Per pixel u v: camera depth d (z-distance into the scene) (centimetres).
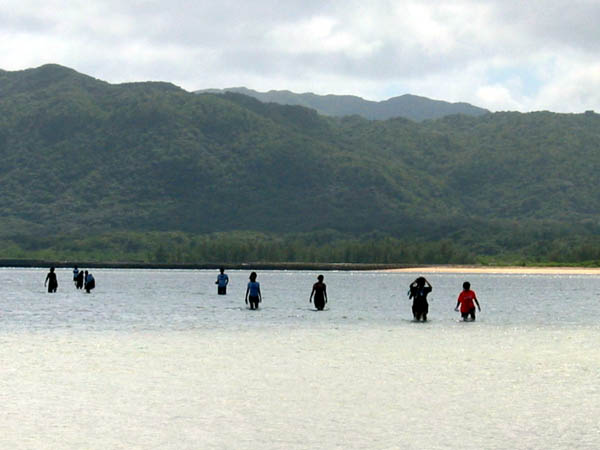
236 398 2142
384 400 2120
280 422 1852
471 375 2558
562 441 1677
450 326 4503
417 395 2194
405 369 2688
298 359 2942
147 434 1728
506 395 2198
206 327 4359
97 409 1986
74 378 2455
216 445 1638
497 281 16962
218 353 3127
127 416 1908
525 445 1644
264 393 2217
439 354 3112
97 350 3206
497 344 3509
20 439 1678
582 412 1973
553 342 3619
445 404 2069
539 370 2680
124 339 3669
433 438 1700
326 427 1802
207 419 1881
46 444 1638
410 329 4266
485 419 1891
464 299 4972
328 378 2484
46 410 1970
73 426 1800
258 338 3734
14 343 3459
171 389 2272
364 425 1822
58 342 3512
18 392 2205
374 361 2892
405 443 1658
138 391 2236
